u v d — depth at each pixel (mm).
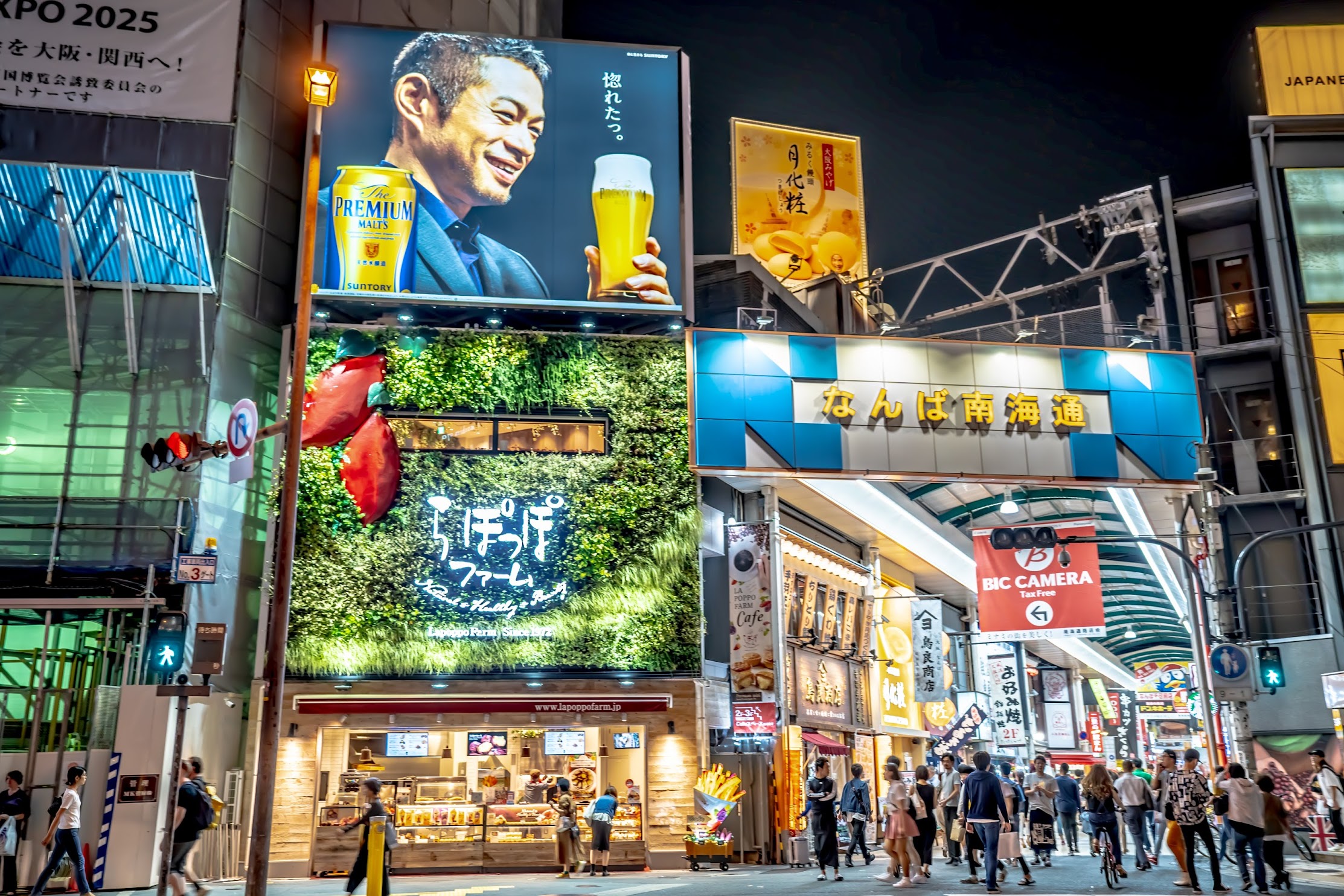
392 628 21312
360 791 20719
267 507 24297
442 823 20547
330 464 21969
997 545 22562
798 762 23125
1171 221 31625
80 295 23250
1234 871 19719
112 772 18484
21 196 22609
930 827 17578
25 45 22922
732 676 23672
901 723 34000
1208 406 31188
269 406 24656
